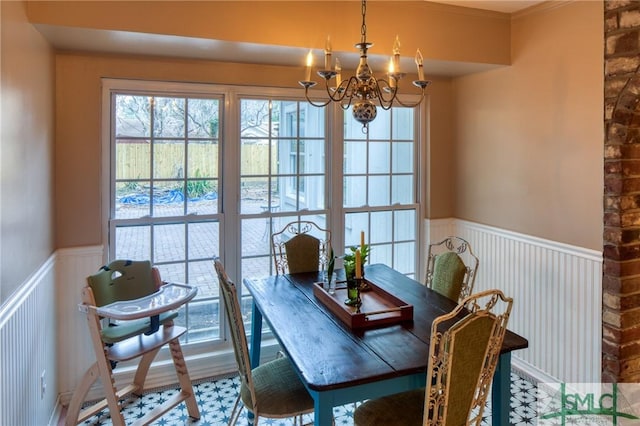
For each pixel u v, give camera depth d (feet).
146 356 9.64
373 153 12.78
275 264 10.68
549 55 9.95
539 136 10.27
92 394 9.80
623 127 7.77
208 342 11.02
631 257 8.02
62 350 9.56
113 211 10.16
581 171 9.28
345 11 9.57
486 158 11.94
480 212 12.25
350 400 5.55
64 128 9.46
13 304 6.20
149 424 8.63
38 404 7.67
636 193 8.02
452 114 13.20
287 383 7.20
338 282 9.28
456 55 10.51
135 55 9.87
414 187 13.21
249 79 10.88
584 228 9.25
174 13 8.36
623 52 7.52
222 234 11.09
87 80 9.59
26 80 7.07
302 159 11.90
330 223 12.24
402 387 5.78
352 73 11.85
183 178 10.73
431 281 9.68
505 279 11.38
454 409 5.68
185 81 10.33
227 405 9.65
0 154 5.68
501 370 6.50
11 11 6.28
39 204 7.86
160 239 10.61
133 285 8.95
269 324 7.29
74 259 9.64
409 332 6.79
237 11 8.77
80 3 7.76
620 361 8.01
